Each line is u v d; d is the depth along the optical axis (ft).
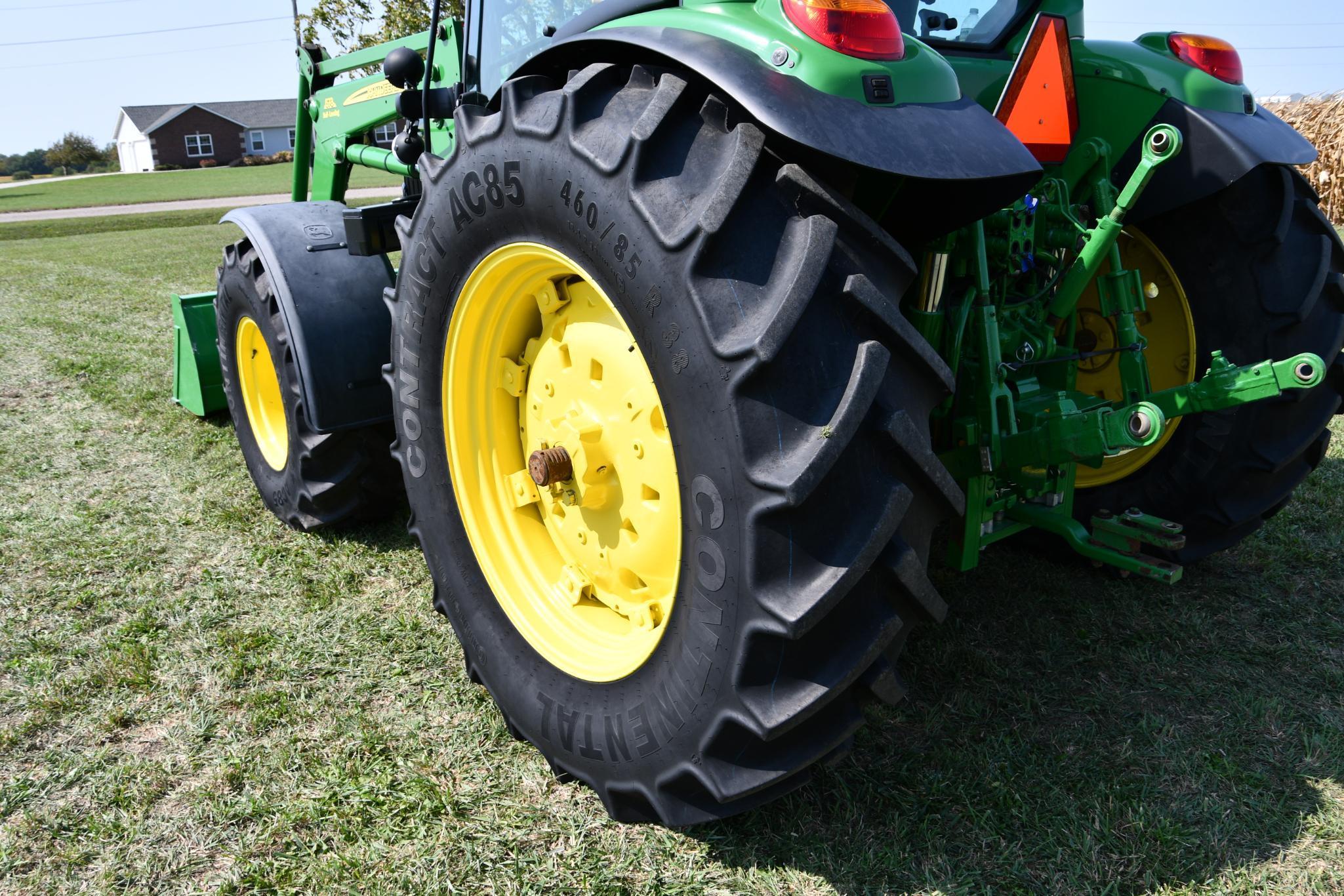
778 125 4.68
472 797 6.56
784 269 4.69
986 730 7.10
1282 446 8.27
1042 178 7.70
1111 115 8.11
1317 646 8.17
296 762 6.94
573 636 6.81
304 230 10.43
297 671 8.15
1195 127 7.79
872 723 7.20
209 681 8.04
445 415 7.35
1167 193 7.99
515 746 7.15
